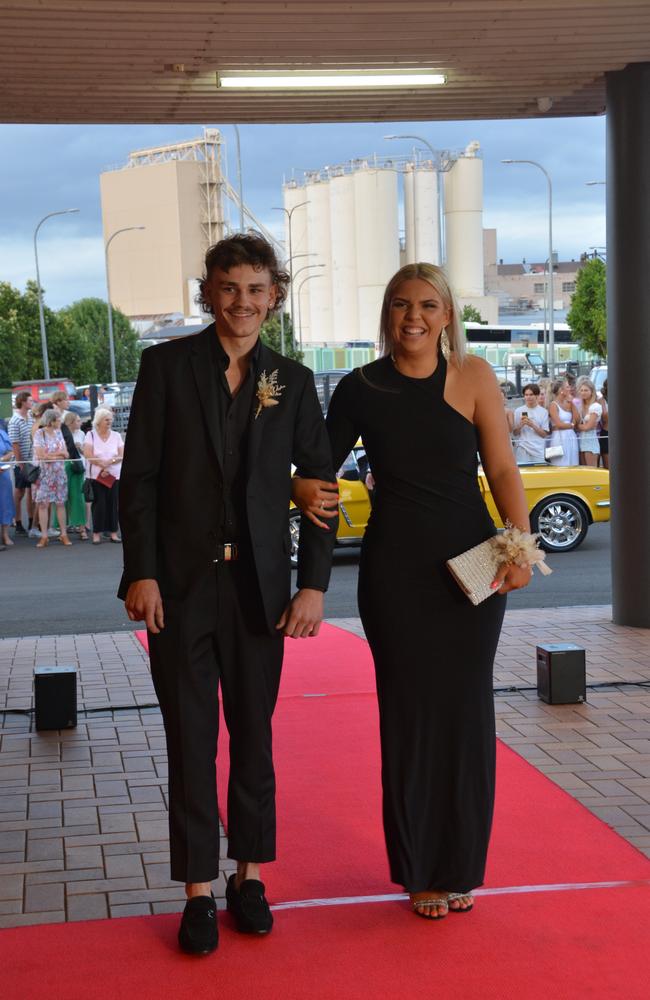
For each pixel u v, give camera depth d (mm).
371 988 2896
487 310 101625
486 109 7969
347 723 5461
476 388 3361
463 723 3307
